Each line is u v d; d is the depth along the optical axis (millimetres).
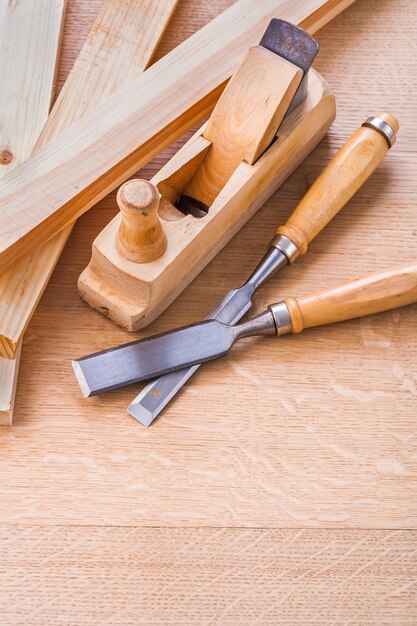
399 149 1031
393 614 881
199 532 899
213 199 963
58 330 955
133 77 1009
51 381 938
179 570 887
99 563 887
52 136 983
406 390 948
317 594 884
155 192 871
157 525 900
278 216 1004
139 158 979
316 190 966
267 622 875
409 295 949
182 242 923
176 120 980
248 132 934
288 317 937
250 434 929
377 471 921
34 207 935
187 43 1004
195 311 969
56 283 970
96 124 970
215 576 887
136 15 1034
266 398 940
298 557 895
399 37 1078
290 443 927
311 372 950
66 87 1001
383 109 1048
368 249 996
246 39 1008
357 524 906
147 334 958
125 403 933
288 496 912
